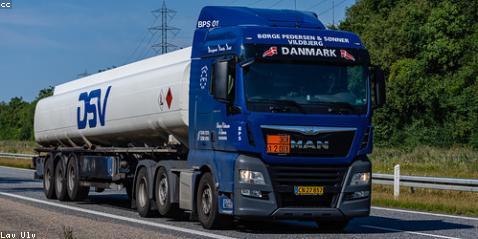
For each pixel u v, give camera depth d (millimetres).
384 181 30484
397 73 70062
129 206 25188
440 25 70500
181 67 19938
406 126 67250
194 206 18312
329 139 16812
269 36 16875
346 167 17047
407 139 65625
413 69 68750
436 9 71625
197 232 17094
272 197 16547
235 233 16984
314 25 18078
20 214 19984
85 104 26797
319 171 16828
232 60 16688
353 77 17172
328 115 16781
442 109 66438
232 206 16688
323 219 17094
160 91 20750
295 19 18016
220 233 16969
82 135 27234
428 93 66250
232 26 17562
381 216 22359
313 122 16703
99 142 26656
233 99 16672
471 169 40688
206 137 17984
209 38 18312
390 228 18891
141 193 21266
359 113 17047
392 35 73500
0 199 25594
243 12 18141
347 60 17141
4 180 40406
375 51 74000
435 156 49281
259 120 16453
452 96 66375
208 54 18156
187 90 19516
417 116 67375
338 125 16875
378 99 17359
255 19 17766
